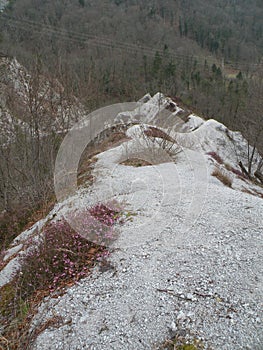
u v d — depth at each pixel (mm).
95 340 2715
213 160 10383
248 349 2430
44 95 8336
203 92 32375
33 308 3311
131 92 26141
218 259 3576
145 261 3713
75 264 3762
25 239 5559
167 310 2918
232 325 2656
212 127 14422
